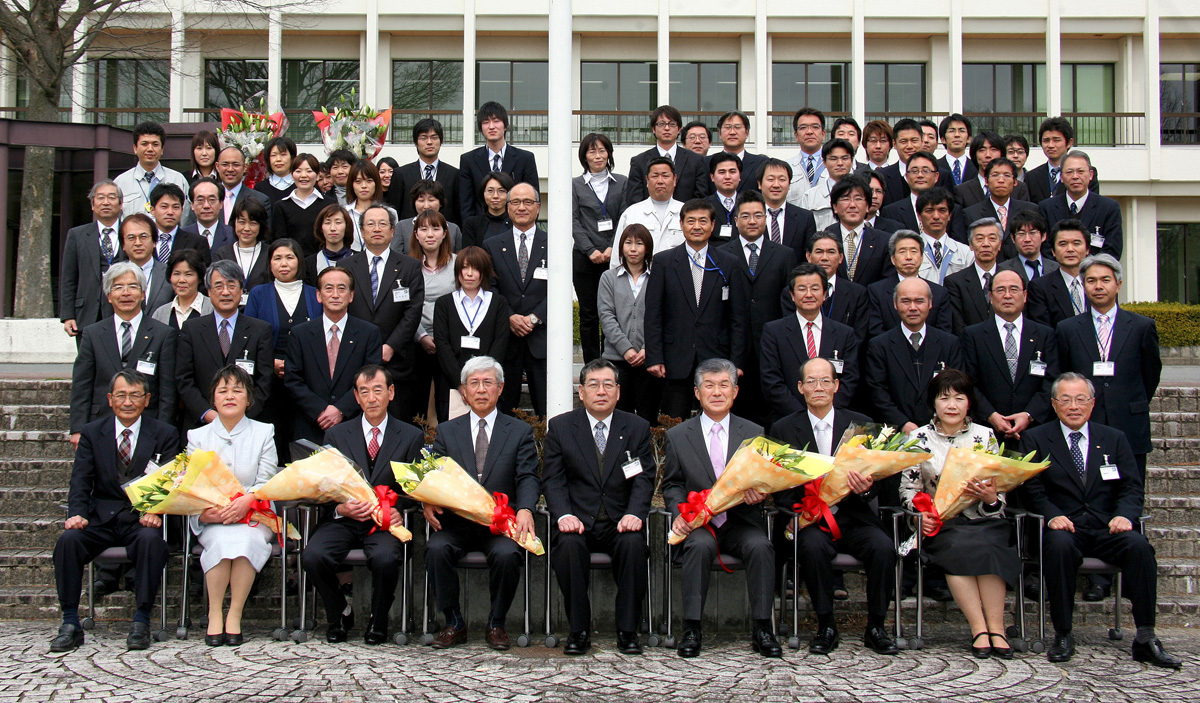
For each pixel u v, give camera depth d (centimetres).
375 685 454
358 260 700
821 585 526
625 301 717
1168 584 611
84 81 2120
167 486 522
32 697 433
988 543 518
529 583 551
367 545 541
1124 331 611
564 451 568
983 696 441
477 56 2191
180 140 1655
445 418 723
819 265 652
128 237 698
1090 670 486
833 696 439
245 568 530
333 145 1016
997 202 787
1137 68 2158
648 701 432
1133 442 604
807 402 573
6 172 1609
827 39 2191
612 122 2181
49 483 717
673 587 570
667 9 2134
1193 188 2092
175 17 2064
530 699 434
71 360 1188
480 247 754
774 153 2136
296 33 2170
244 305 694
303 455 562
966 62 2202
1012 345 621
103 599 604
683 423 572
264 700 430
